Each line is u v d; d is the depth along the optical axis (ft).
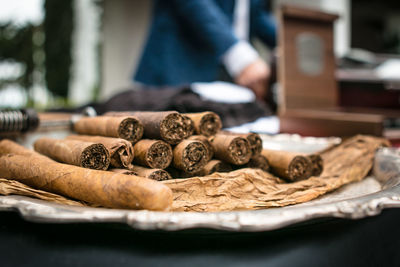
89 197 0.84
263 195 0.97
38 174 0.92
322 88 2.62
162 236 0.74
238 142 1.06
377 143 1.40
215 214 0.70
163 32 3.32
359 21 4.90
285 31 2.46
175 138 1.03
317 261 0.75
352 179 1.17
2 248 0.76
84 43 7.58
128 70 8.81
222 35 2.99
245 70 2.98
